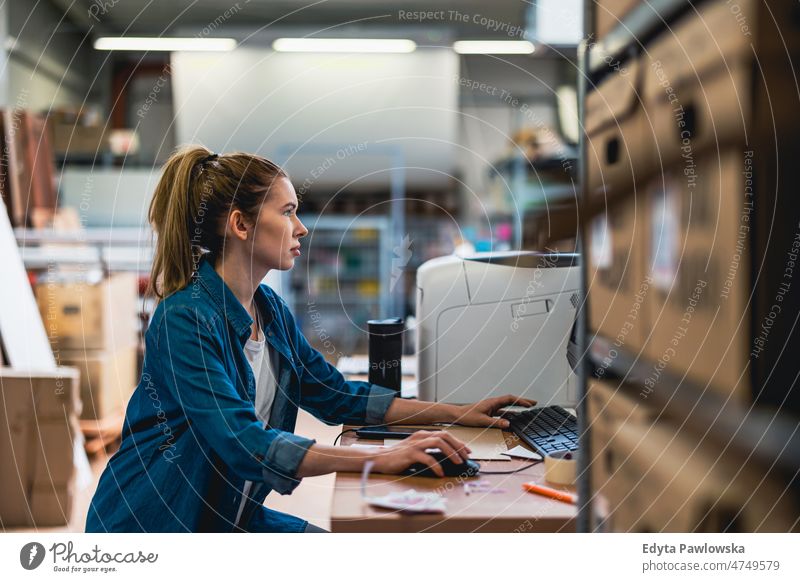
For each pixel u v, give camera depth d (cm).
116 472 113
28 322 271
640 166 101
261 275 120
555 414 130
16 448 219
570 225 159
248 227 115
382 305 508
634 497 99
